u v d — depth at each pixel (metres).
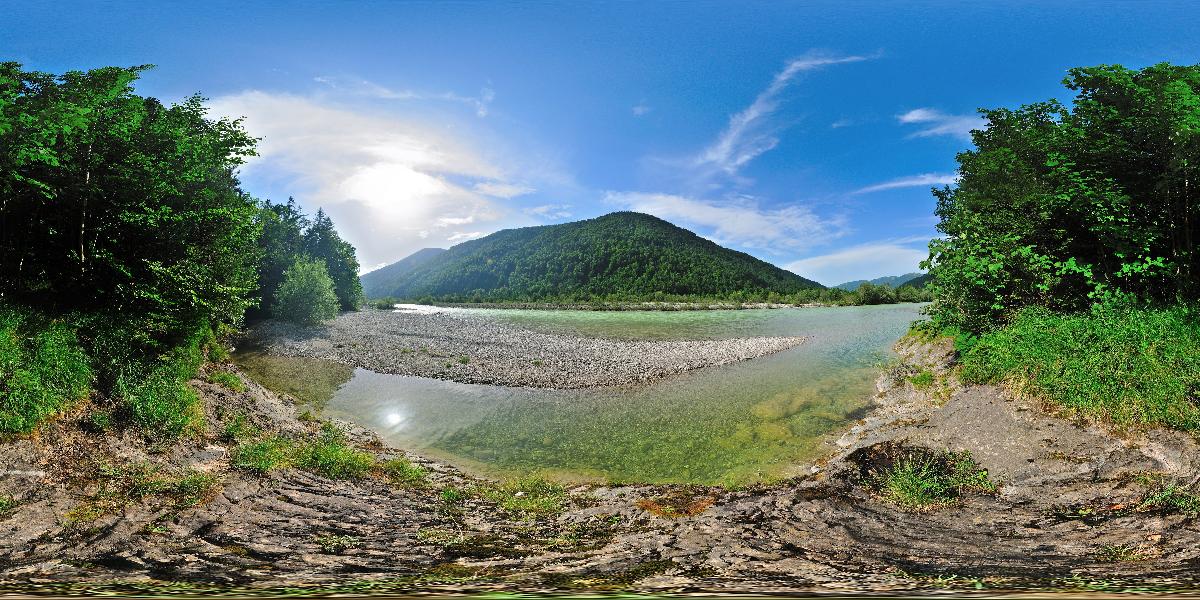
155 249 12.77
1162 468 6.40
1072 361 9.45
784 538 5.37
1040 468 7.41
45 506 5.79
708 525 5.93
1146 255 12.04
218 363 14.74
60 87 10.96
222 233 14.21
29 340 8.80
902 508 6.82
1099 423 7.99
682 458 10.95
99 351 10.12
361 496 8.00
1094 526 5.25
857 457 8.98
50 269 11.55
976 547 4.96
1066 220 13.42
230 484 7.27
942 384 13.33
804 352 24.89
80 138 10.84
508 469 10.80
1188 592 2.93
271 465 8.42
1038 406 9.18
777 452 10.98
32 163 10.34
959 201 16.39
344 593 3.39
